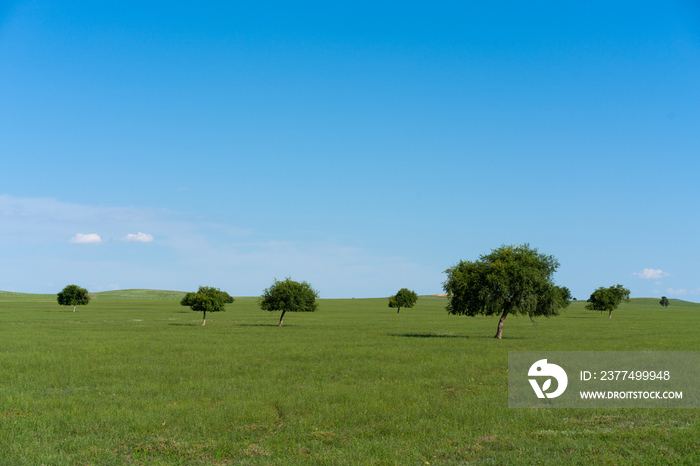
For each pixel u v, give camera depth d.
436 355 34.84
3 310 125.69
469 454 12.97
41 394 21.72
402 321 93.25
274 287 75.88
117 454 13.43
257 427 15.88
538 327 74.81
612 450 13.13
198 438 14.69
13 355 34.69
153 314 115.56
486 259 53.00
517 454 12.90
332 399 20.00
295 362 31.67
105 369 28.25
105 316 103.75
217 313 125.44
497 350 38.16
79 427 15.99
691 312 169.62
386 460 12.41
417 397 20.20
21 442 14.16
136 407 18.89
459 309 53.34
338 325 78.81
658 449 13.12
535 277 50.00
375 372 27.41
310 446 13.88
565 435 14.66
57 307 150.12
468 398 19.89
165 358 33.72
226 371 27.67
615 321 96.25
